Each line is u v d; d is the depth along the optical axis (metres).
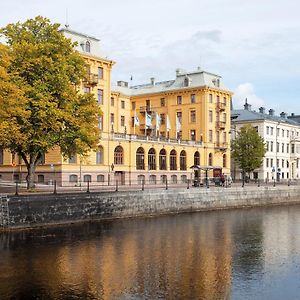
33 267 23.80
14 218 34.81
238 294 19.78
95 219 40.94
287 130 111.38
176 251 28.55
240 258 26.94
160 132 93.19
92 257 26.31
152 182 73.00
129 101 97.44
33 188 41.78
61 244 29.97
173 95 91.75
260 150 88.50
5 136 36.06
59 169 60.12
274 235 35.75
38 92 38.06
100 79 68.06
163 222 42.12
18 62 38.97
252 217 48.28
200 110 88.00
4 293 19.48
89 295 19.33
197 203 52.59
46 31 41.59
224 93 91.69
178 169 80.12
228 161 92.25
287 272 23.72
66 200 38.50
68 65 40.41
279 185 68.81
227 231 37.50
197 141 85.06
